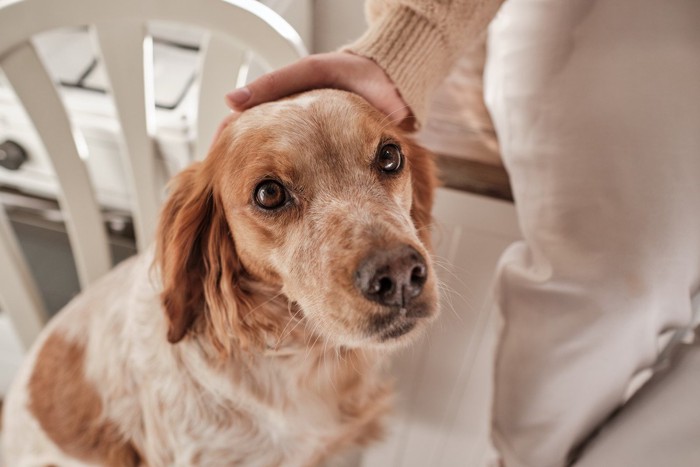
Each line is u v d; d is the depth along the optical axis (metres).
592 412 0.93
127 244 1.46
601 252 0.81
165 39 1.31
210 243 0.91
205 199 0.91
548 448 0.96
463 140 1.13
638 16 0.84
